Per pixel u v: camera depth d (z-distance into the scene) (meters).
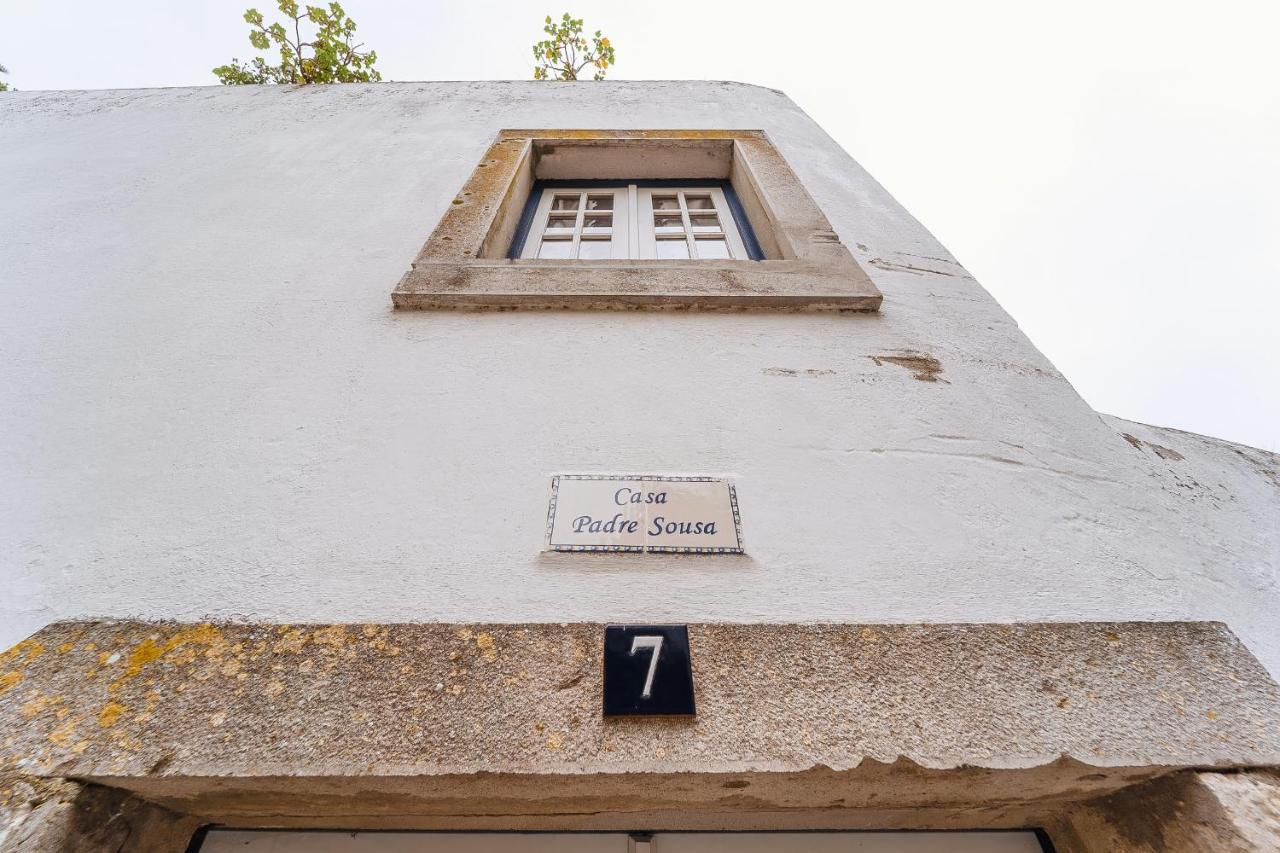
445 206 2.20
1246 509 1.45
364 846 0.99
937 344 1.65
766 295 1.70
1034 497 1.27
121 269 1.90
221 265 1.91
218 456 1.32
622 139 2.74
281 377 1.50
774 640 1.00
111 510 1.23
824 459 1.31
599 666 0.95
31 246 2.00
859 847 0.99
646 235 2.48
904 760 0.86
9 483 1.28
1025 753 0.87
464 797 0.90
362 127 2.85
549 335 1.61
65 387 1.50
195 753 0.87
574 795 0.90
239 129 2.83
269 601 1.07
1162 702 0.94
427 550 1.14
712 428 1.36
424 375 1.49
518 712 0.90
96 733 0.89
